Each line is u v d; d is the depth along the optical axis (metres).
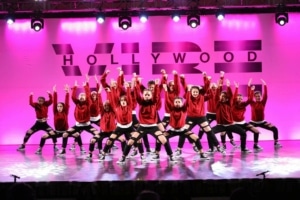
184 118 10.75
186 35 14.18
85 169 9.81
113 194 8.51
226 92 11.75
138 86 11.26
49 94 13.02
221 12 13.48
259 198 8.48
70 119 14.23
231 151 12.02
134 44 14.23
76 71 14.26
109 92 10.97
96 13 13.69
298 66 14.11
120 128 10.71
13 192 6.32
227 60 14.16
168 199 8.48
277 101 14.14
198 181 8.47
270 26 14.12
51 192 8.55
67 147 13.55
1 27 14.26
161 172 9.28
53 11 14.12
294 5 13.89
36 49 14.31
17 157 11.70
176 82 11.56
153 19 14.21
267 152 11.76
